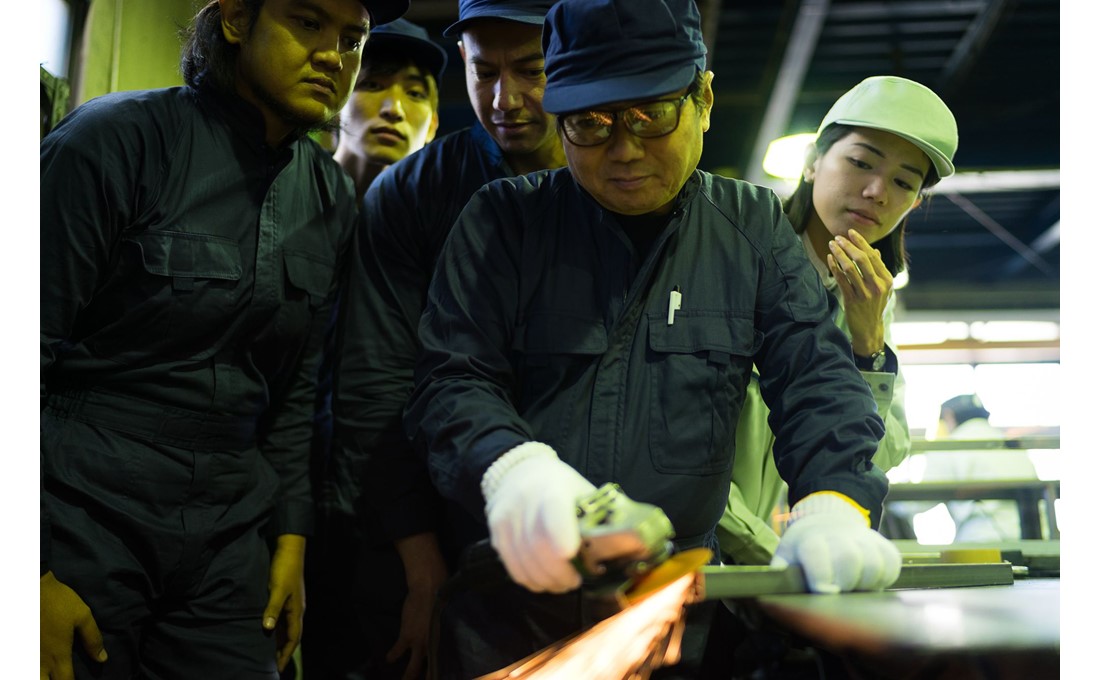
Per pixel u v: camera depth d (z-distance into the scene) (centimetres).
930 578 113
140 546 142
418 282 175
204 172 149
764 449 180
